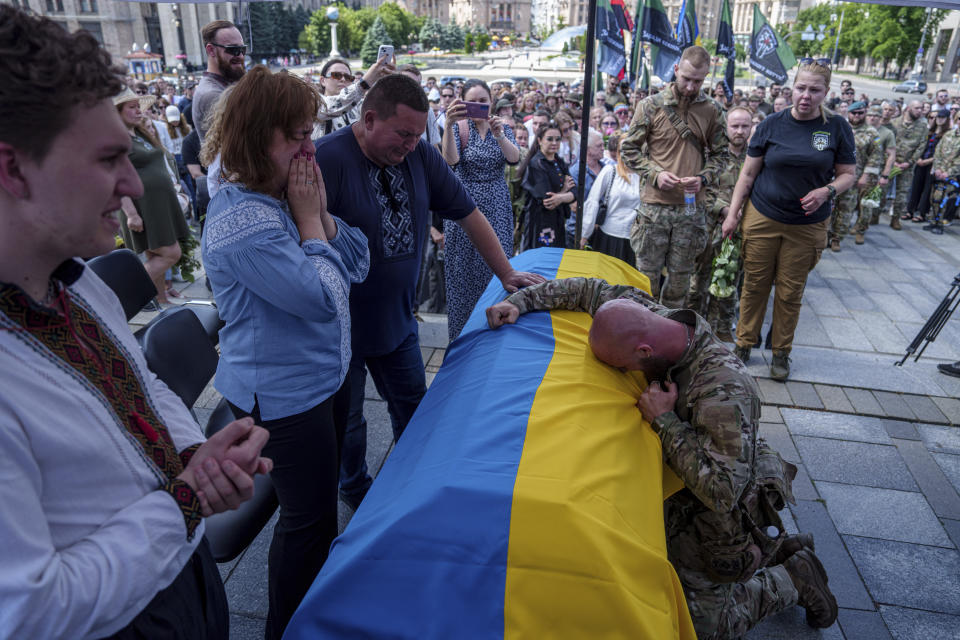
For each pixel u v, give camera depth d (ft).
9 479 2.53
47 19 2.56
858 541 9.22
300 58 258.57
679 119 13.84
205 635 3.74
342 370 6.12
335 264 5.74
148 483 3.20
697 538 6.31
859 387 13.70
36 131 2.49
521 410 5.35
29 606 2.48
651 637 3.91
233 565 8.29
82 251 2.86
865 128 26.30
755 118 33.94
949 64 203.41
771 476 6.45
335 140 7.34
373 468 10.18
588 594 4.00
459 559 4.18
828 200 12.96
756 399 5.65
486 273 13.07
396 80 6.82
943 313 14.51
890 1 12.95
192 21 225.15
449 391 6.27
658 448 5.69
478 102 12.55
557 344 6.56
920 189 32.63
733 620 6.74
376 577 4.25
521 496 4.33
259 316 5.51
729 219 14.70
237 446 3.51
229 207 5.20
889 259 25.16
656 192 14.40
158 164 15.79
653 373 6.04
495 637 4.00
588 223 16.75
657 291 15.35
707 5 351.67
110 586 2.76
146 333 6.86
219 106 5.24
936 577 8.57
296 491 6.10
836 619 7.75
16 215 2.63
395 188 7.61
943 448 11.57
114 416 3.07
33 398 2.69
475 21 461.37
